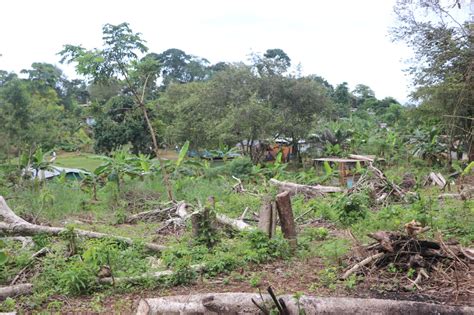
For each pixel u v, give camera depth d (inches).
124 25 534.0
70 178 698.2
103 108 682.2
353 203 367.9
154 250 289.1
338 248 269.7
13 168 571.5
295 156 1047.6
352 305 177.8
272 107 993.5
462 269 222.8
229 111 957.8
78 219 422.0
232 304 185.0
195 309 184.1
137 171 576.1
